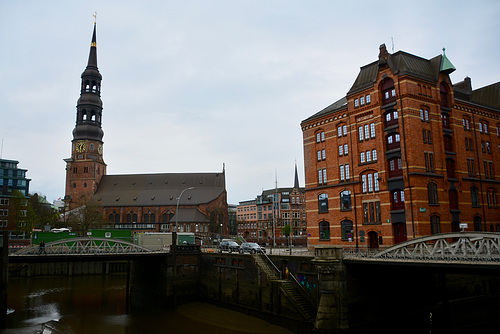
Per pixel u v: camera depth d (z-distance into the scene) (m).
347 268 32.84
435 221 43.09
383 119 46.12
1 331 38.97
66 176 126.75
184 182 130.00
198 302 53.16
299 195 134.50
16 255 42.59
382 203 45.03
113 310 49.81
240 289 45.84
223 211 124.56
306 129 56.97
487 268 23.61
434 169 44.47
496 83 58.56
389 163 45.31
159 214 122.62
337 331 31.53
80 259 47.12
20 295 60.59
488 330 37.50
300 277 37.88
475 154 50.81
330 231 51.34
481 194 50.22
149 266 57.44
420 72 45.66
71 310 49.75
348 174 50.00
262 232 141.12
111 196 127.88
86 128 125.50
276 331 37.03
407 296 36.81
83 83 124.06
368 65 50.69
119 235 66.38
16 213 90.94
